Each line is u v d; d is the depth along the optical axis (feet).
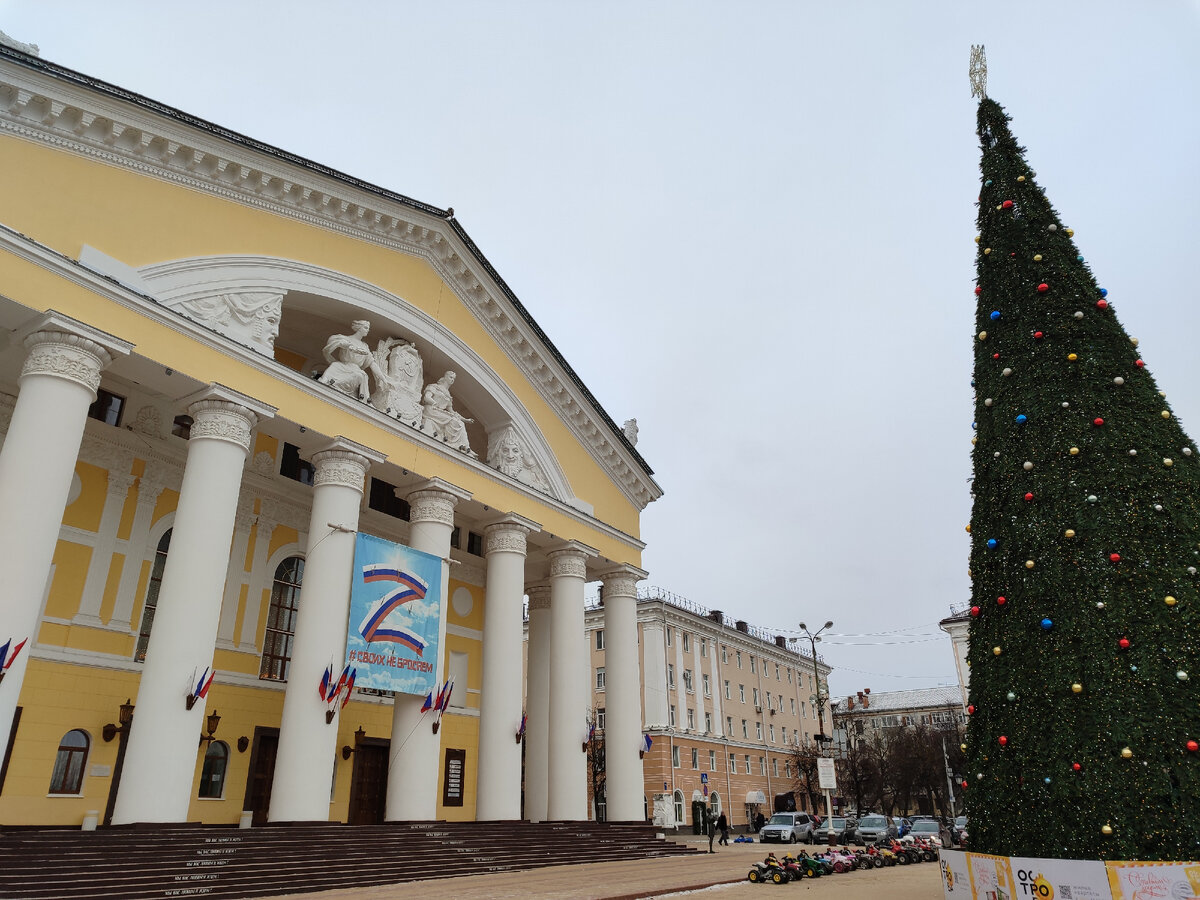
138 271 42.34
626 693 70.64
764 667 168.66
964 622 153.17
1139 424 27.04
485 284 63.93
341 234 55.01
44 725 43.45
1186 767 22.25
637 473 80.84
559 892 35.63
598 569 75.05
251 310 47.42
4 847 30.25
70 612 46.26
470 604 73.82
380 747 61.46
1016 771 25.26
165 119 44.50
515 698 57.93
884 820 100.32
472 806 68.13
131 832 33.76
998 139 34.32
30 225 38.65
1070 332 29.40
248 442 44.32
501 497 62.13
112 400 50.85
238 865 34.63
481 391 64.08
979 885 26.55
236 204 48.91
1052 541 26.50
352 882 37.45
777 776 159.74
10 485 34.27
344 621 46.50
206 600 39.47
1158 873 21.22
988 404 30.53
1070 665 24.68
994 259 32.42
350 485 49.08
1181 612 23.95
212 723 49.57
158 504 51.90
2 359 43.65
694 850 65.36
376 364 55.06
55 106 40.29
